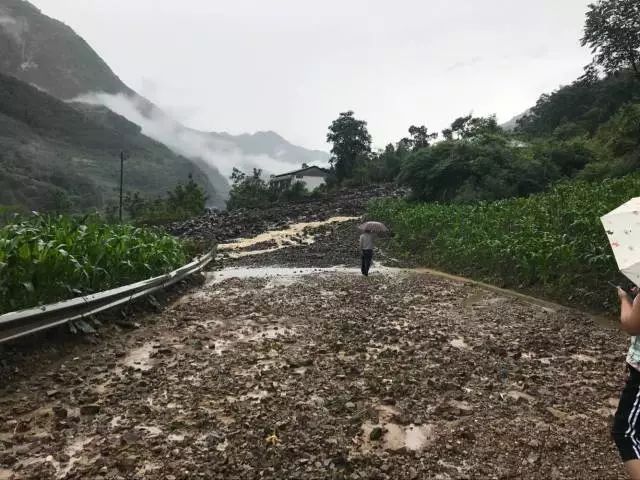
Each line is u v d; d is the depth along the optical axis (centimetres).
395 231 2300
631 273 225
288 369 579
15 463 356
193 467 346
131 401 473
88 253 848
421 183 3114
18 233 725
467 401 484
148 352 661
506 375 559
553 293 1065
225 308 976
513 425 426
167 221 4384
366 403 472
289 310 950
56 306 623
